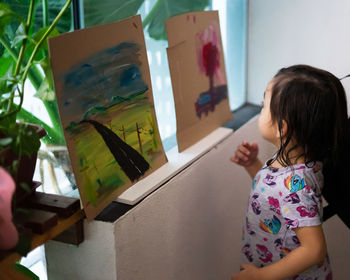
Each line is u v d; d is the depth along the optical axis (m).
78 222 0.82
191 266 1.14
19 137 0.66
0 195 0.59
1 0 0.82
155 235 0.95
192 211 1.09
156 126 0.99
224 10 1.35
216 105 1.23
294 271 0.91
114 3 0.97
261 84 1.51
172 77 1.03
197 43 1.11
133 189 0.91
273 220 0.97
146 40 1.10
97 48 0.82
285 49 1.44
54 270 0.92
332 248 1.59
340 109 0.98
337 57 1.38
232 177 1.30
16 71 0.74
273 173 0.97
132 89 0.91
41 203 0.78
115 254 0.84
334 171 1.06
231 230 1.36
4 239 0.63
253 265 1.00
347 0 1.31
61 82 0.75
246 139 1.36
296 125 0.92
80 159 0.79
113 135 0.87
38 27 0.88
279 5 1.40
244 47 1.49
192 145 1.13
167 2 1.12
